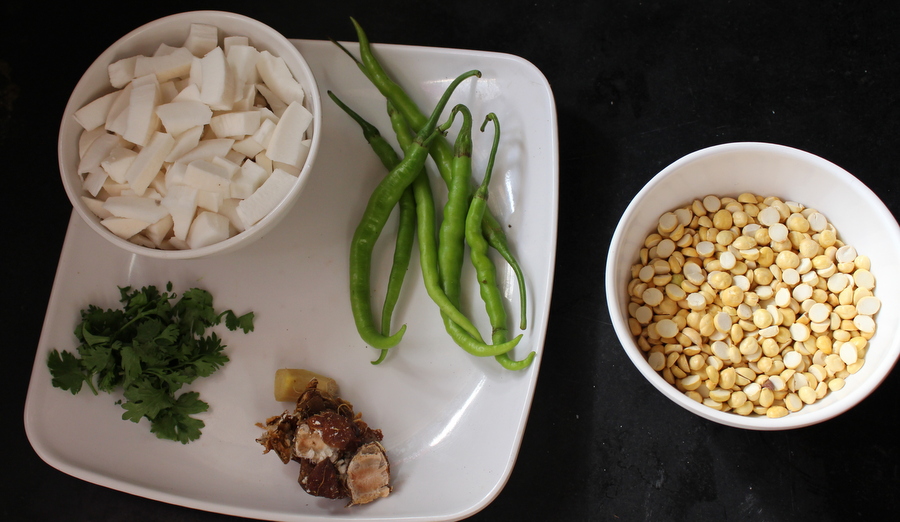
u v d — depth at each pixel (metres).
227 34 1.01
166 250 0.94
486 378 1.05
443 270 1.05
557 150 1.06
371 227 1.05
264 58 0.99
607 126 1.19
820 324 0.93
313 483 0.96
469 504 0.97
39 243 1.16
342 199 1.11
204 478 1.01
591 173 1.17
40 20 1.21
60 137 0.95
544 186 1.07
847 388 0.90
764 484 1.06
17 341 1.13
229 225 0.98
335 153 1.12
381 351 1.05
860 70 1.18
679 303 0.98
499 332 1.02
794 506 1.06
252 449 1.03
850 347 0.90
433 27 1.22
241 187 0.96
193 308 1.05
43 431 0.99
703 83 1.19
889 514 1.05
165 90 0.98
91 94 0.99
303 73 0.99
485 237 1.07
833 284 0.94
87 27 1.21
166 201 0.93
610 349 1.11
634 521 1.07
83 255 1.05
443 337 1.08
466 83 1.12
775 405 0.93
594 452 1.09
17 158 1.18
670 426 1.09
